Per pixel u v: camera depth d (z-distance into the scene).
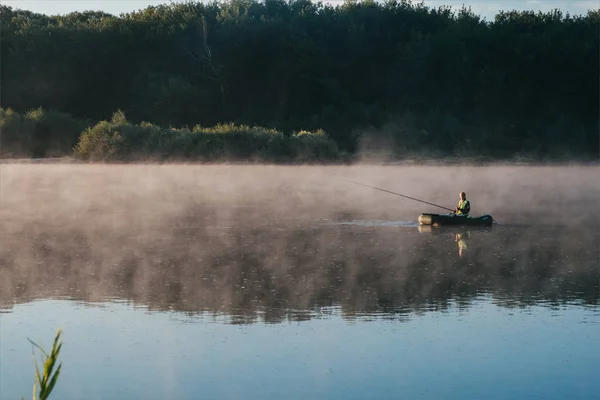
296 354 10.78
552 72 75.62
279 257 18.72
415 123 71.19
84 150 58.44
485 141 69.38
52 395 9.34
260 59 77.25
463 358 10.54
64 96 77.12
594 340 11.26
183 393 9.38
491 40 76.56
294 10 88.81
